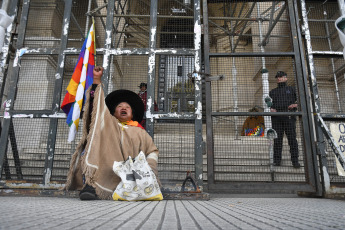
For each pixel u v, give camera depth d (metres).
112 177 2.36
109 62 3.44
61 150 4.48
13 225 0.77
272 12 5.95
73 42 7.12
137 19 8.12
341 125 3.37
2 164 3.16
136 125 2.88
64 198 2.54
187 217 1.13
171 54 3.47
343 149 3.26
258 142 4.97
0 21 3.30
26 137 4.85
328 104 6.24
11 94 3.40
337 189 3.10
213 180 3.11
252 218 1.12
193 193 2.70
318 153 3.23
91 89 2.84
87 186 2.25
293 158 4.06
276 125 4.28
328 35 6.30
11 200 1.97
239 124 6.65
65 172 3.86
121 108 2.94
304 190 3.08
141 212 1.28
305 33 3.66
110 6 3.65
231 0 3.77
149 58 3.44
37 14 6.37
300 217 1.16
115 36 6.77
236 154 4.75
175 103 3.70
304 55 3.68
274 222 0.98
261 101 6.97
